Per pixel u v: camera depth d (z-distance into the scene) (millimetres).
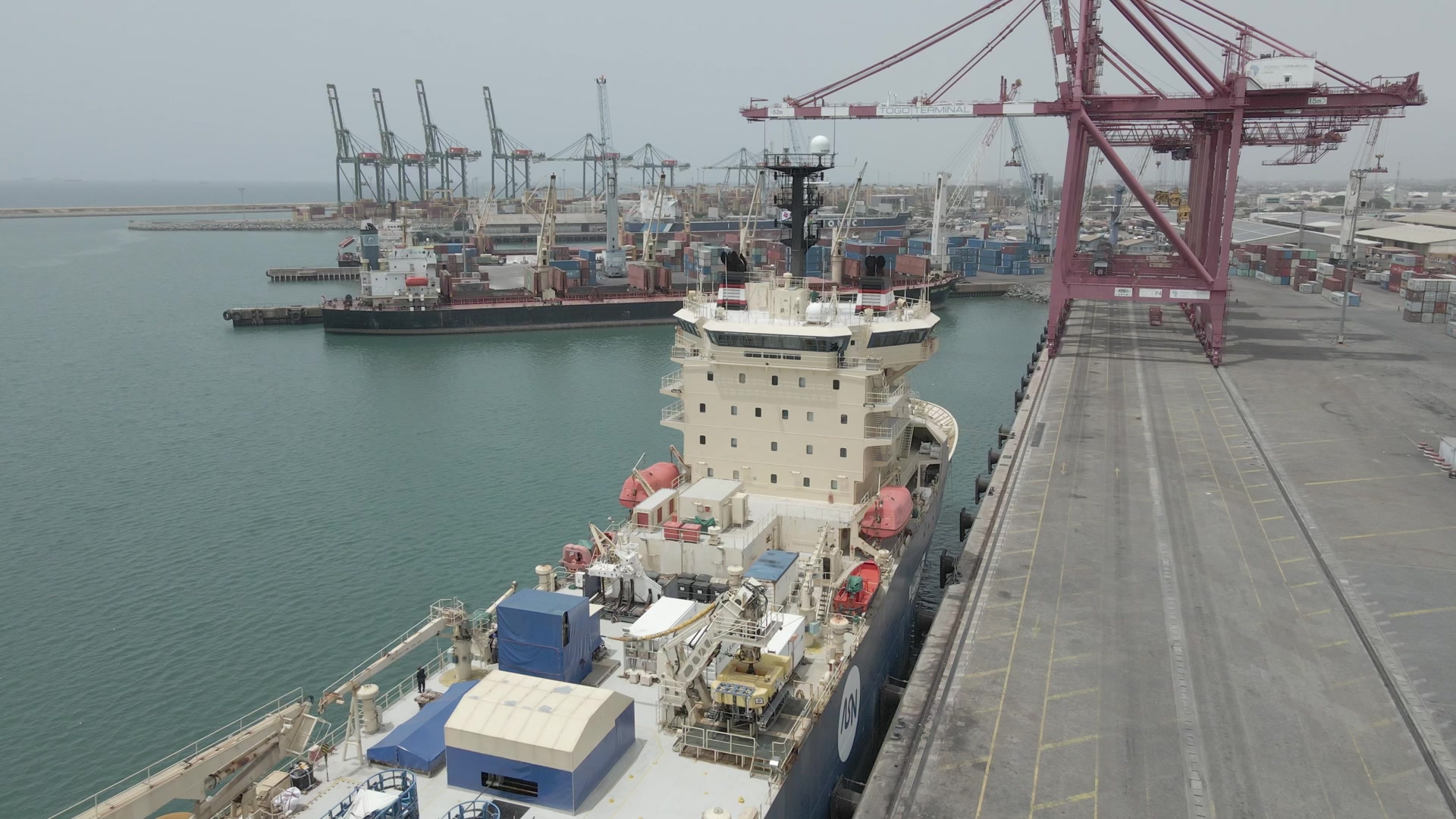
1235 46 94500
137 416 92812
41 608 49312
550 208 199750
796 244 44344
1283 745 27234
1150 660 32531
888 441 38125
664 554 34906
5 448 80688
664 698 25969
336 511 64125
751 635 25062
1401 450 59906
